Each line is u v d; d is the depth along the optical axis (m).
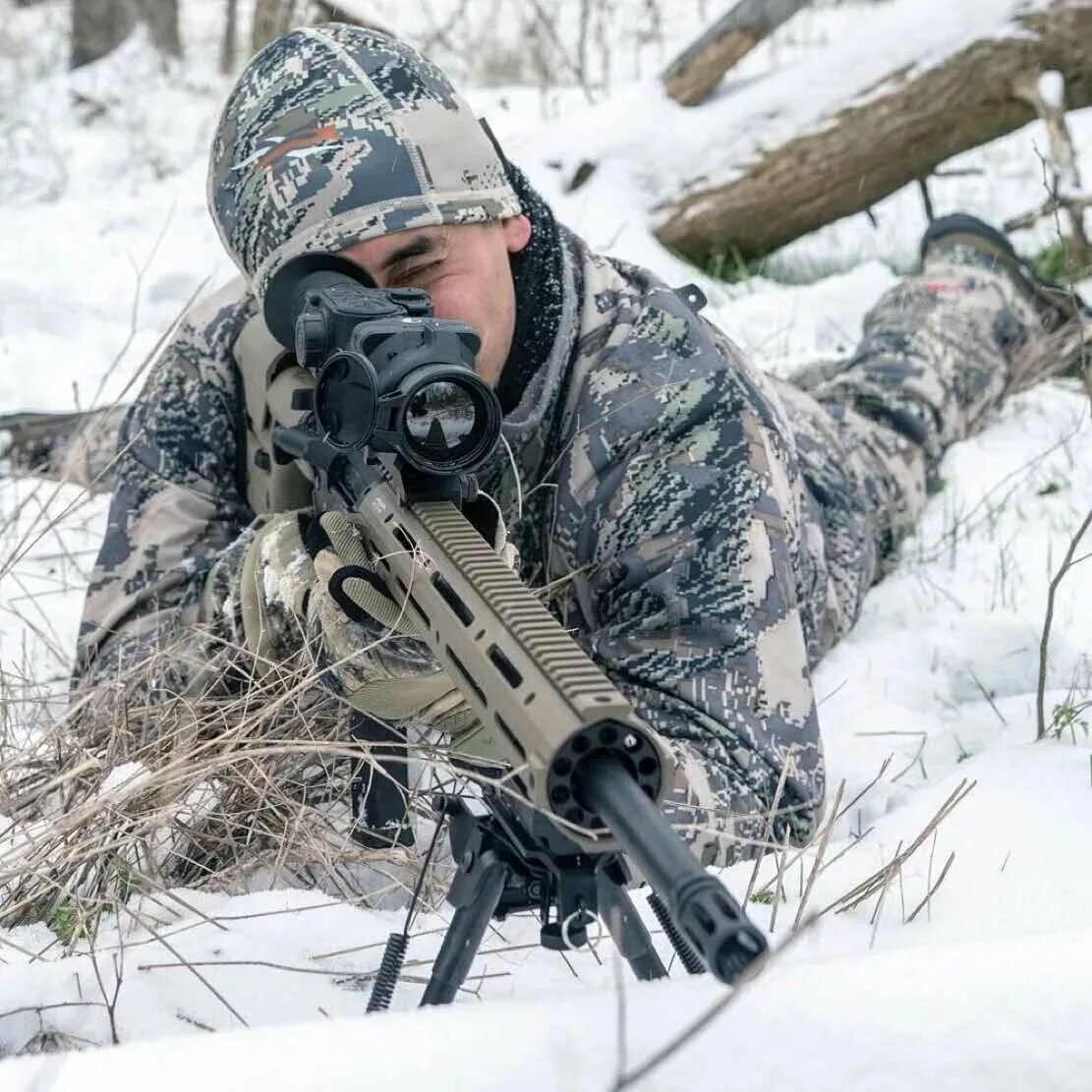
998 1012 1.25
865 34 6.54
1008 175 7.50
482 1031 1.23
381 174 2.44
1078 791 2.51
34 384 5.70
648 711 2.52
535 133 6.95
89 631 3.05
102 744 2.47
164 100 10.86
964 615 3.74
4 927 2.07
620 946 1.47
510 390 2.62
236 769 2.21
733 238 6.62
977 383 4.57
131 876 2.11
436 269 2.46
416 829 2.41
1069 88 6.22
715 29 6.72
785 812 2.34
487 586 1.61
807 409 3.94
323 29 2.66
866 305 6.16
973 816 2.43
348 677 1.98
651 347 2.67
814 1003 1.25
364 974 1.89
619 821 1.26
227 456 3.08
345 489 2.01
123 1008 1.80
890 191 6.56
